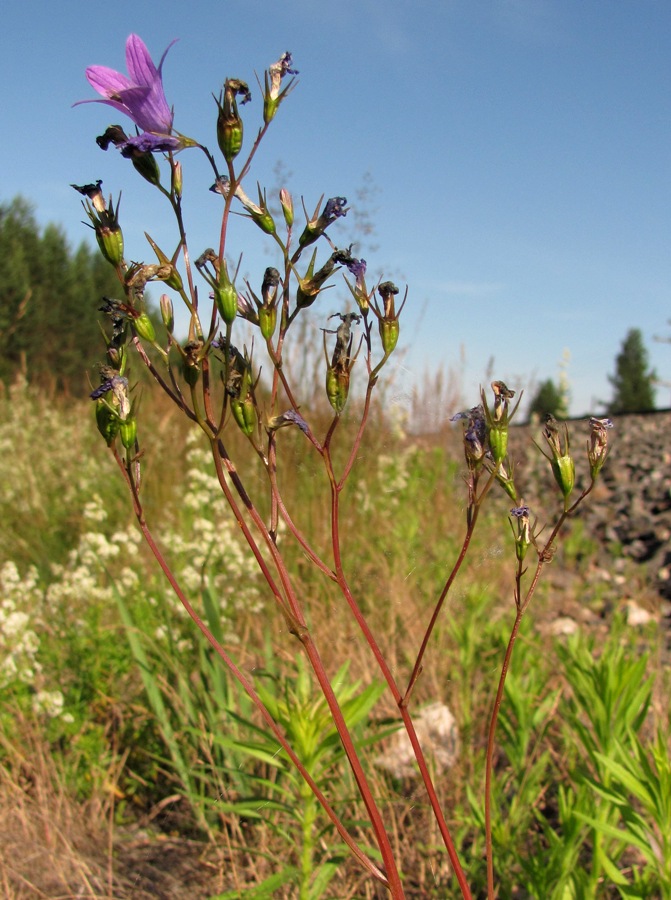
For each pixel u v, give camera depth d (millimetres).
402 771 3426
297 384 7168
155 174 1428
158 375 1453
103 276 24469
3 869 2703
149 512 6766
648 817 2783
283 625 4516
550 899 2328
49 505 7195
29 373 18297
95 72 1419
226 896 2412
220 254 1398
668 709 3572
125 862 3002
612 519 9141
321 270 1457
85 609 4359
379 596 5180
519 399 1406
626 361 46594
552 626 5379
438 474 8516
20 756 3291
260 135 1425
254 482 6758
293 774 2568
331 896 2705
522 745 3188
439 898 2754
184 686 3510
